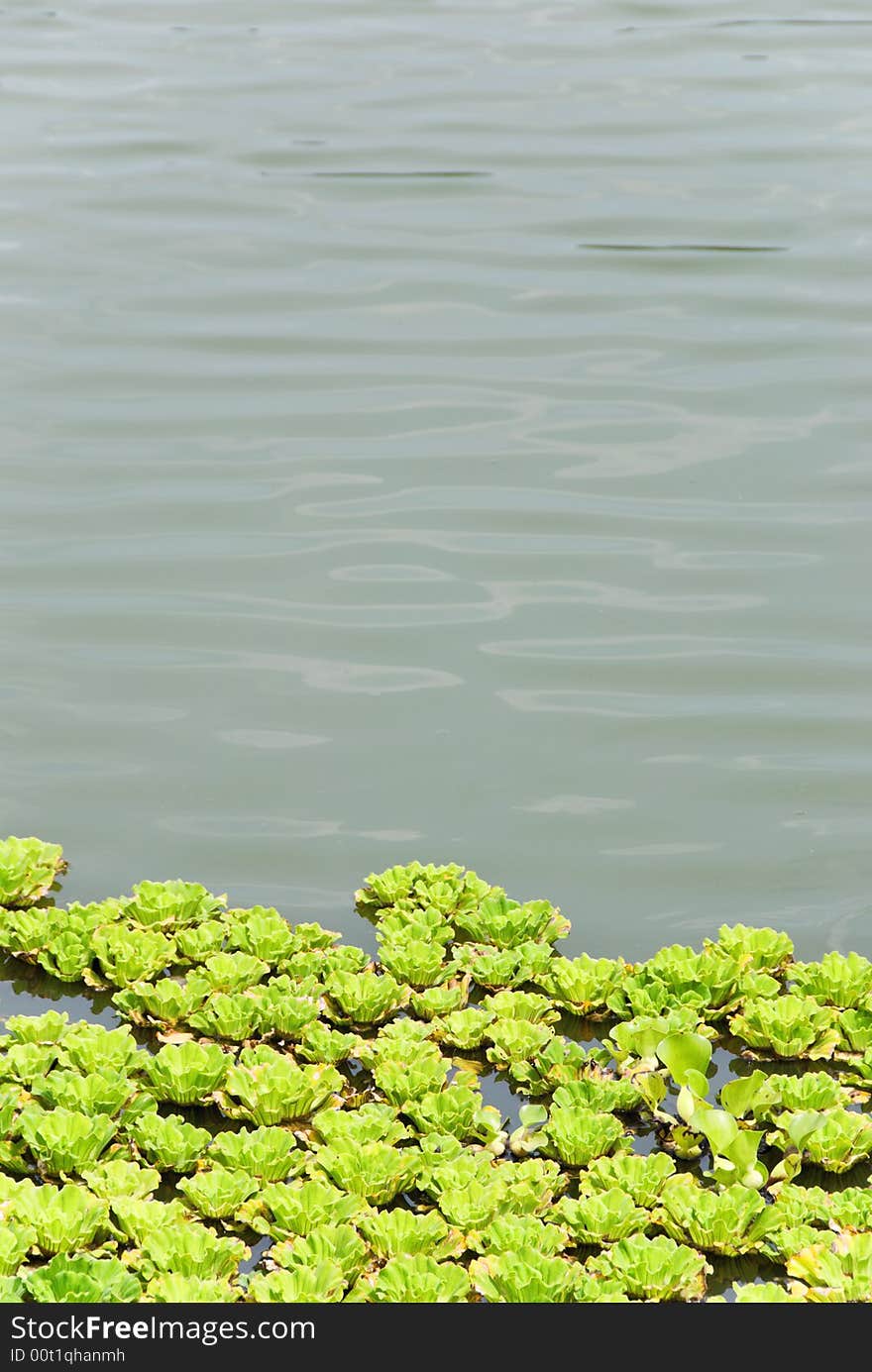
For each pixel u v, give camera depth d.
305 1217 9.52
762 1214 9.72
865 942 13.14
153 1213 9.55
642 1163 10.08
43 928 12.54
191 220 29.38
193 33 41.78
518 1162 10.39
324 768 15.43
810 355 24.39
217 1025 11.51
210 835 14.44
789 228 29.02
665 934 13.26
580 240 28.69
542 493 20.52
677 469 21.11
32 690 16.48
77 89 36.75
